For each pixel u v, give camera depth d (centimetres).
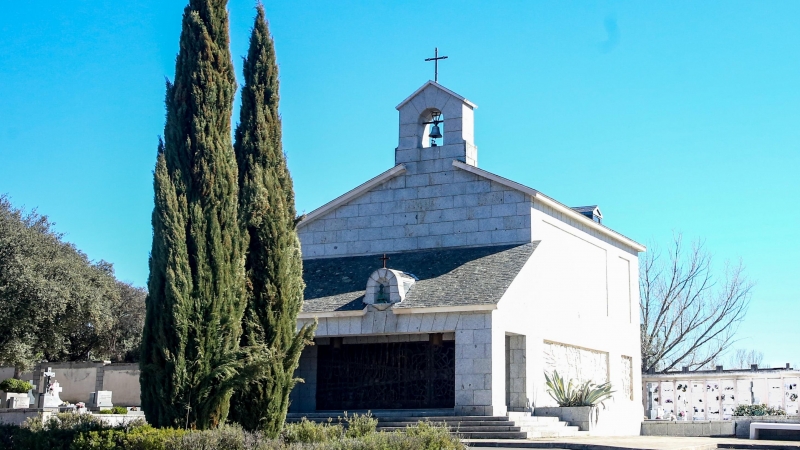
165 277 2170
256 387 2350
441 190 4062
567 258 4141
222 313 2225
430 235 4047
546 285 3841
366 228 4191
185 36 2366
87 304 5106
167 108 2331
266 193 2462
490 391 3244
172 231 2184
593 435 3572
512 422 3102
